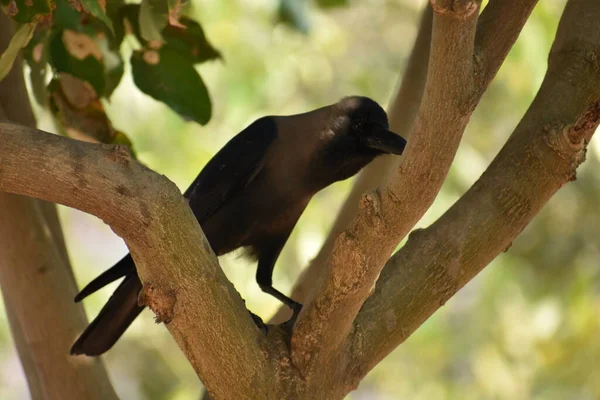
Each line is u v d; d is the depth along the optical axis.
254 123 8.60
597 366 15.05
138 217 4.94
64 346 6.94
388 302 5.62
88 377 7.00
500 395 15.88
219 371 5.29
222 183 8.25
